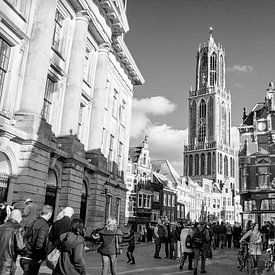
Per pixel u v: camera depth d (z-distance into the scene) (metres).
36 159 17.59
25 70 18.44
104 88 27.80
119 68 34.19
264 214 41.25
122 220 34.31
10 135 16.28
